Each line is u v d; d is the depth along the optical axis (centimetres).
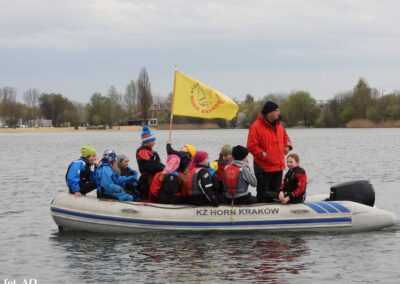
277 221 1290
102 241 1253
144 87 13762
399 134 9244
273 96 12269
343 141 6712
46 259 1127
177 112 1478
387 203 1747
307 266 1058
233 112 1480
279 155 1323
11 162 3903
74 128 15162
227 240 1239
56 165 3550
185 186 1316
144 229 1298
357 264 1068
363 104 11950
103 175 1326
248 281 980
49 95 16612
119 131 14275
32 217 1580
